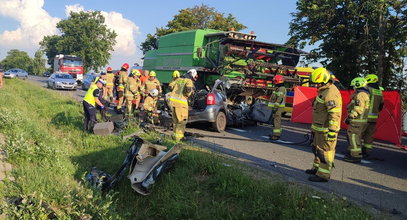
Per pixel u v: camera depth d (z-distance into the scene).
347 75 22.38
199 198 4.85
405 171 6.85
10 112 8.93
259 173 5.86
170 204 4.64
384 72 21.88
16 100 14.68
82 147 7.61
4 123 7.94
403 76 21.88
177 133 8.06
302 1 22.47
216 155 6.33
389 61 21.69
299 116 11.71
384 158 8.06
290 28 23.80
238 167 5.93
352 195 5.16
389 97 8.84
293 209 4.19
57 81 27.70
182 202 4.66
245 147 8.39
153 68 17.92
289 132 11.30
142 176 4.96
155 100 10.73
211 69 14.05
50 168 5.31
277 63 15.16
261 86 13.61
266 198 4.52
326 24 22.25
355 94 7.54
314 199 4.48
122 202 4.95
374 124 8.04
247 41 13.60
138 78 12.19
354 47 21.39
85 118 9.34
